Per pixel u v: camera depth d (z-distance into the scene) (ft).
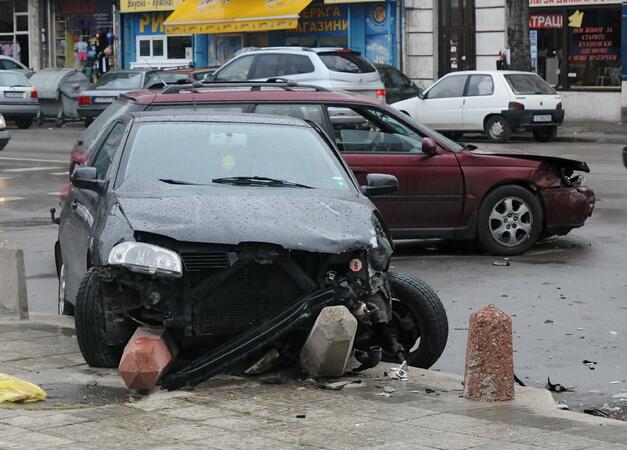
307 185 32.32
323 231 28.73
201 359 28.22
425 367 31.86
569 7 137.28
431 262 51.21
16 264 38.65
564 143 117.08
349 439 23.82
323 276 28.81
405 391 28.35
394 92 125.59
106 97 138.51
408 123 51.55
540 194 52.54
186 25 159.53
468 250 54.44
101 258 28.25
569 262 50.72
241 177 32.19
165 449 22.90
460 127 118.01
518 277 47.37
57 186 83.35
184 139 33.32
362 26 149.89
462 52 144.56
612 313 40.57
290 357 29.76
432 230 51.60
